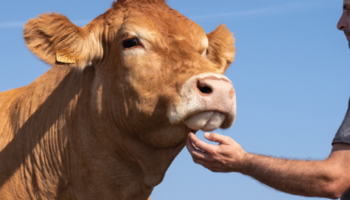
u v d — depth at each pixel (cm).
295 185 253
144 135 291
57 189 306
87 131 301
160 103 280
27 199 308
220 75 271
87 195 303
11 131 316
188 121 271
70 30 293
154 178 300
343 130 249
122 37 289
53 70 322
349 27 271
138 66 285
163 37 286
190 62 280
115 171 302
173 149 297
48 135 308
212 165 269
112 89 294
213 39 333
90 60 300
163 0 306
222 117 270
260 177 259
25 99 320
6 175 309
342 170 246
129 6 299
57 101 312
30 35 287
